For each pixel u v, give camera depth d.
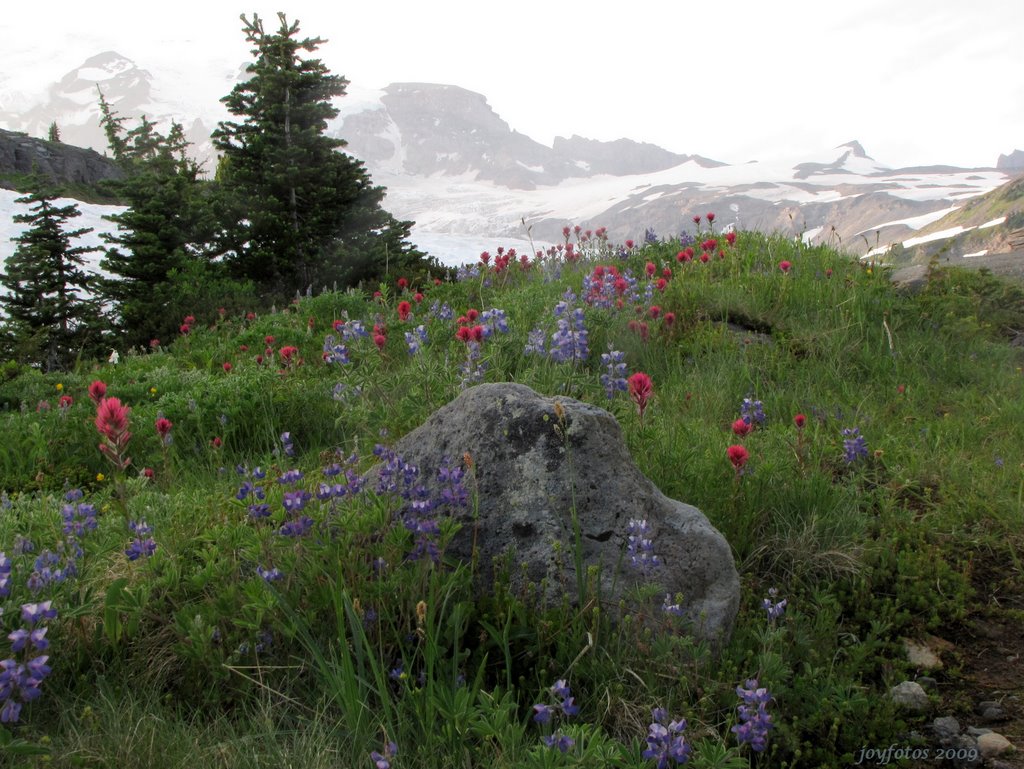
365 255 17.89
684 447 4.65
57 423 7.07
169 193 18.20
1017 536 4.28
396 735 2.50
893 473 5.11
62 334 18.77
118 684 2.77
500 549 3.38
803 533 4.02
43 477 5.95
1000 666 3.36
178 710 2.61
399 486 3.31
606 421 3.65
